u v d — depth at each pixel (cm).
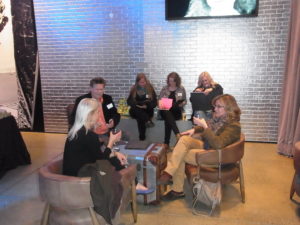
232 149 253
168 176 272
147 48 496
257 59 462
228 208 273
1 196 301
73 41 519
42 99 555
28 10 521
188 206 278
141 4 482
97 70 523
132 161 271
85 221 193
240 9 446
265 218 255
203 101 403
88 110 204
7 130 365
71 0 505
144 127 450
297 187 262
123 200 219
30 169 375
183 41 481
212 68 480
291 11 400
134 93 456
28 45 536
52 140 510
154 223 248
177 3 462
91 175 192
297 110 388
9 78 556
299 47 376
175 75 454
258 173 354
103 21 502
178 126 445
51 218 202
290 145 402
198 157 253
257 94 474
